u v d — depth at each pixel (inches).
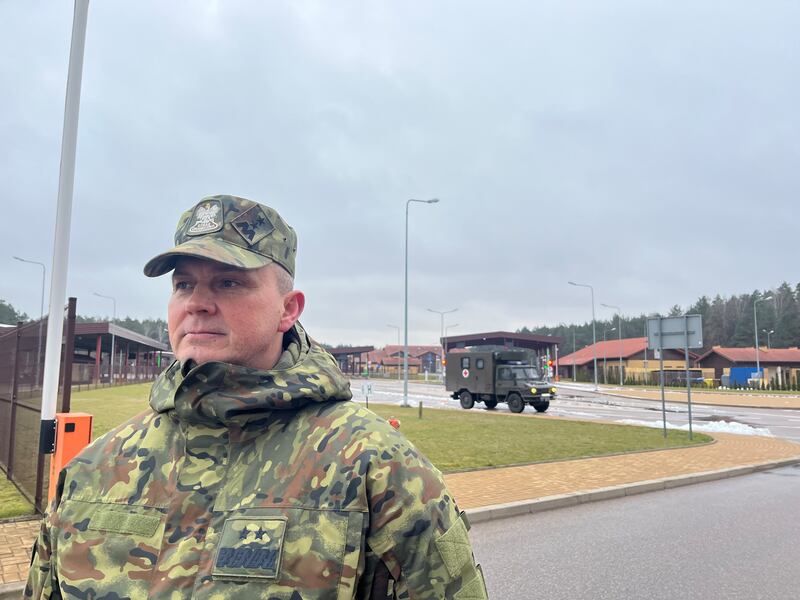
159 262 52.1
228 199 54.4
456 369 1018.1
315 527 43.1
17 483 281.9
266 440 48.4
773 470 403.2
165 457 49.3
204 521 44.9
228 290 52.6
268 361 54.8
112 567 44.9
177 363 54.9
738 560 206.8
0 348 356.8
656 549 218.5
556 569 196.7
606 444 489.4
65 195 217.0
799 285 4069.9
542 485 315.9
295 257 59.6
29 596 50.9
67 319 228.8
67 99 222.4
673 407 1083.3
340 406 51.0
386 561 44.0
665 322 558.9
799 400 1302.9
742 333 3698.3
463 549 46.5
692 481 350.3
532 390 885.8
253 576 41.3
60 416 205.0
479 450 436.5
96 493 49.1
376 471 45.2
